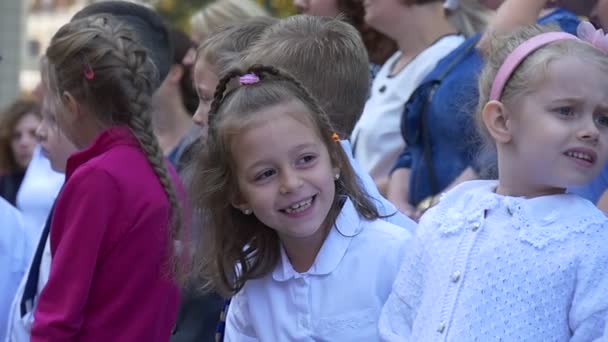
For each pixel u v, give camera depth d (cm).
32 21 2483
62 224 491
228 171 421
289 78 421
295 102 410
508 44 394
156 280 494
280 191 407
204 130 504
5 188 964
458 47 609
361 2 770
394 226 433
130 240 487
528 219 372
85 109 513
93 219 482
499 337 361
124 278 487
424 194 593
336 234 426
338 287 420
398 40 684
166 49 648
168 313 503
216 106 428
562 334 359
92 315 488
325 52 475
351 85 478
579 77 366
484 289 368
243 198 422
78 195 486
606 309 352
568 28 523
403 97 663
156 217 493
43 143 709
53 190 700
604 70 369
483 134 413
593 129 365
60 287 482
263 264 432
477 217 382
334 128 462
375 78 704
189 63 739
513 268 366
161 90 724
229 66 475
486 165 489
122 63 508
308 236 422
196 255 446
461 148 577
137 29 627
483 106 402
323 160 413
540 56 375
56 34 521
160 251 494
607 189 470
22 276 641
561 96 367
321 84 470
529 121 374
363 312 417
